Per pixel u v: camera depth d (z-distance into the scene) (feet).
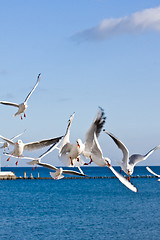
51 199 232.73
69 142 44.42
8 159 52.75
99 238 108.68
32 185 383.24
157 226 127.85
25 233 116.98
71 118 42.29
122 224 132.57
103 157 40.45
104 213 162.50
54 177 44.34
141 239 106.83
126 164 53.83
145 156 55.16
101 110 37.27
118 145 54.49
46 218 148.05
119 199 229.25
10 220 143.02
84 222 137.59
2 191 303.68
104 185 383.65
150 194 265.95
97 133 38.06
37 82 64.85
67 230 121.60
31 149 51.42
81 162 44.60
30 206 193.26
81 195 260.21
